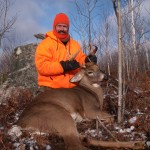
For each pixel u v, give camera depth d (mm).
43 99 1792
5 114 2051
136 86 2877
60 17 2057
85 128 1904
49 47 2029
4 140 1518
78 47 2176
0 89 2898
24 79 3121
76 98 1912
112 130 1859
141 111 2189
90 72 2045
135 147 1568
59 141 1604
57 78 2031
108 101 2283
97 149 1600
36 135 1578
